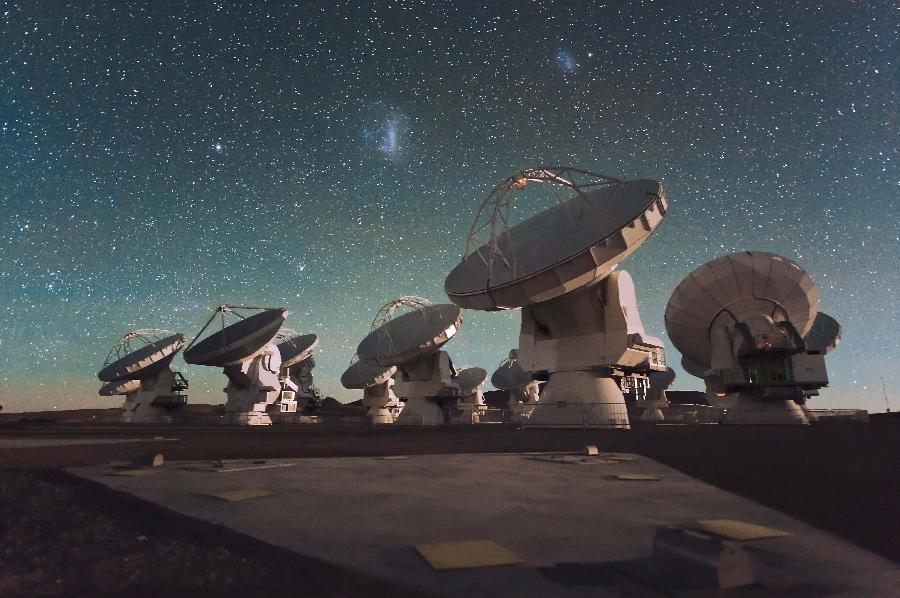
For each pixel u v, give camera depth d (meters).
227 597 4.45
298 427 48.62
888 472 11.57
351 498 8.86
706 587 4.63
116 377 69.25
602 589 4.62
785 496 9.07
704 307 44.00
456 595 4.49
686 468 12.51
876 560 5.61
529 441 22.02
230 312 58.94
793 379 39.22
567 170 29.52
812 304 42.44
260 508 8.03
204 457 15.93
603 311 33.22
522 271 30.42
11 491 9.09
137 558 5.40
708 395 43.94
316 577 4.95
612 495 9.19
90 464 13.83
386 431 36.28
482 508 8.09
